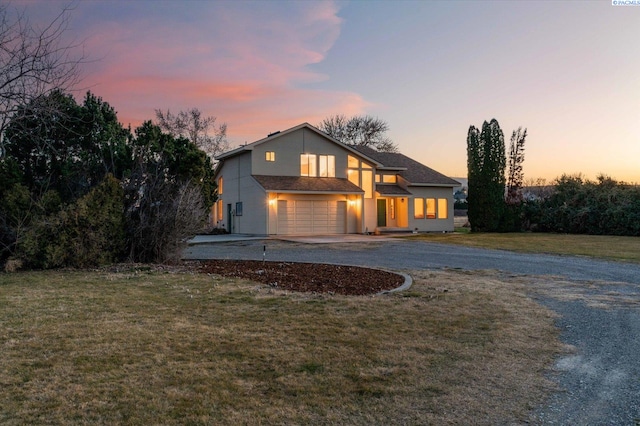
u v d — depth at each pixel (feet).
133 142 49.49
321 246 61.00
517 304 24.67
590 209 90.22
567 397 12.64
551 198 99.91
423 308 23.02
